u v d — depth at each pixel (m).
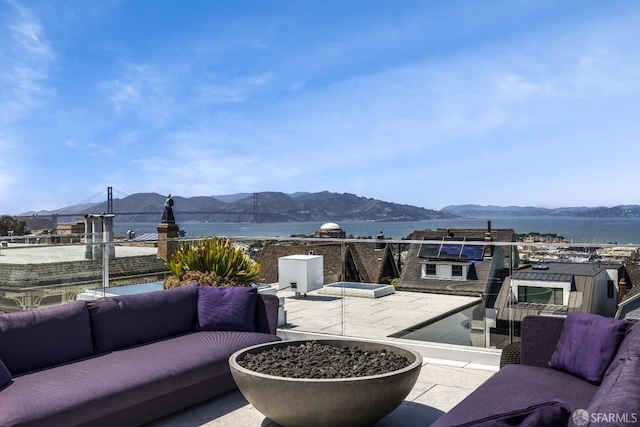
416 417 3.33
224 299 4.30
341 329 5.24
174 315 4.10
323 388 2.69
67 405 2.65
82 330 3.46
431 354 4.78
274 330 4.25
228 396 3.76
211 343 3.79
